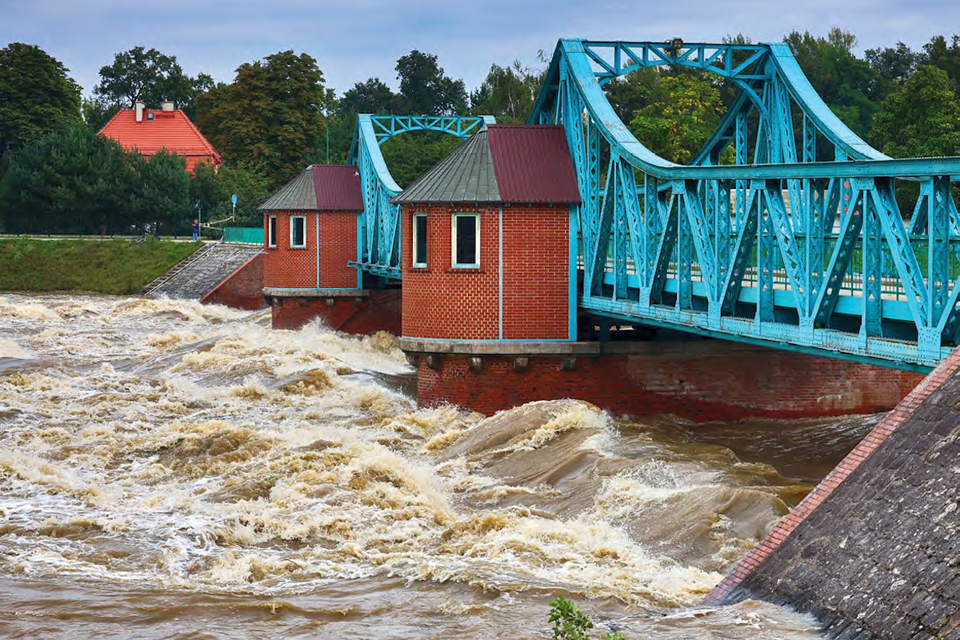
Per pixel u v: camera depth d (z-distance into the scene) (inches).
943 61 3390.7
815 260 857.5
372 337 1951.3
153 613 636.7
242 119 4104.3
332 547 799.1
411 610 634.2
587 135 1248.8
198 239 3245.6
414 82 5123.0
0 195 3668.8
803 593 573.9
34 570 730.2
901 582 523.8
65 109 4217.5
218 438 1116.5
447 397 1270.9
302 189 2128.4
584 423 1065.5
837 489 614.9
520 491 913.5
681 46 1284.4
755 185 912.3
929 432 582.9
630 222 1144.2
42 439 1157.7
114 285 2962.6
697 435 1168.2
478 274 1257.4
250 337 1878.7
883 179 753.6
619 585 669.9
